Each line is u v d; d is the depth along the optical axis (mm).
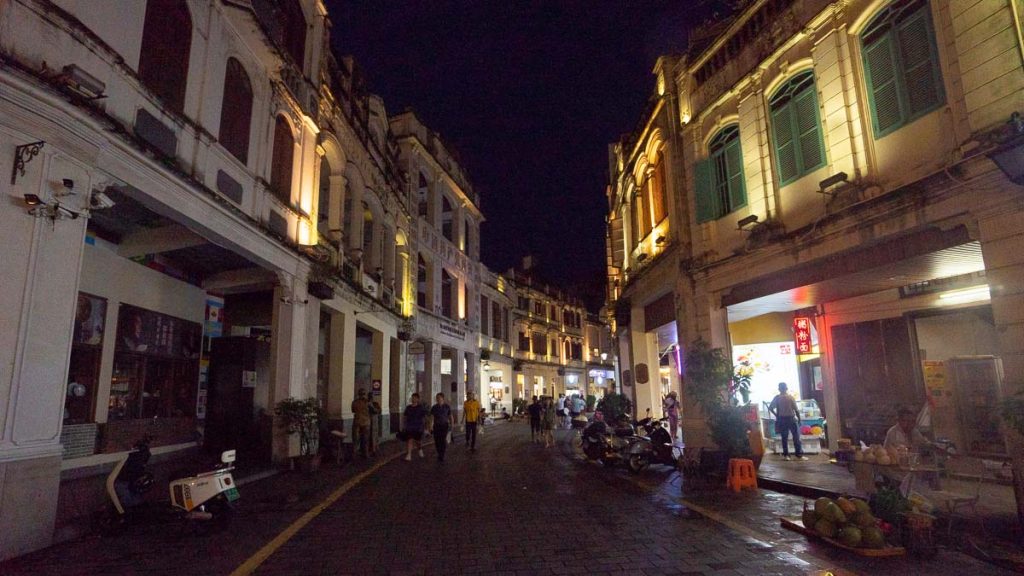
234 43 10523
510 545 6184
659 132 15180
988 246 7020
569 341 50531
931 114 7965
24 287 5750
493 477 11461
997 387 9492
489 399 36625
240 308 13820
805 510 6473
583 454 16109
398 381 21422
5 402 5512
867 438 11758
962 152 7332
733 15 12609
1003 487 8422
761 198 11133
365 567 5438
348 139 16266
